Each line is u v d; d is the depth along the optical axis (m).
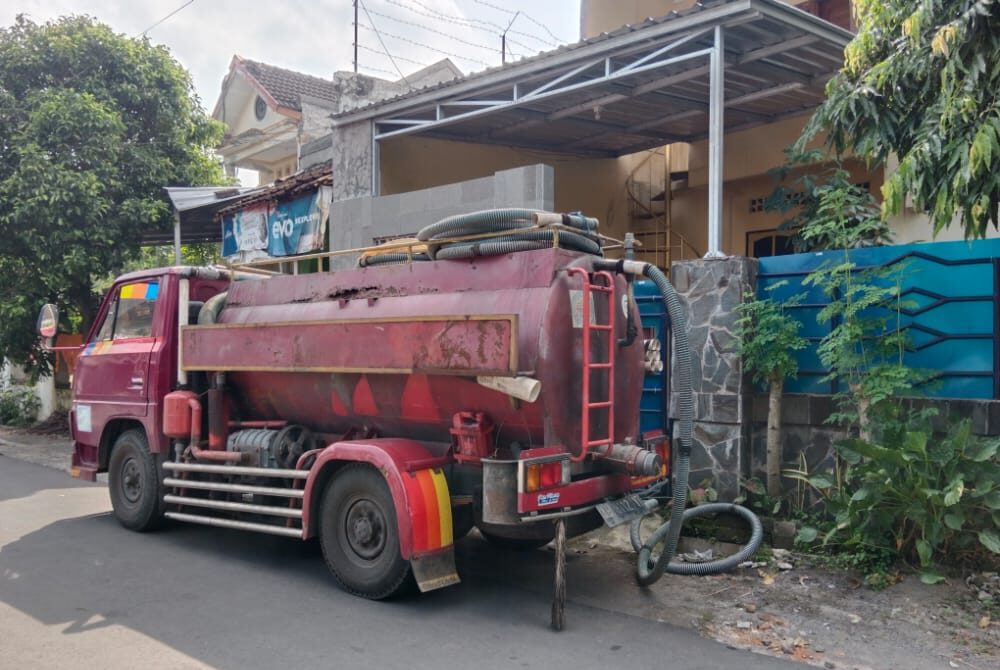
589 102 9.95
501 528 5.29
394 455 5.20
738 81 9.27
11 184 12.71
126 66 14.15
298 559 6.45
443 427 5.50
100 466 7.85
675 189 13.04
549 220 5.02
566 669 4.22
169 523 7.52
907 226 9.48
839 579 5.52
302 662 4.32
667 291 5.11
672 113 10.59
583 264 5.23
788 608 5.09
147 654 4.42
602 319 5.33
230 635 4.72
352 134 11.21
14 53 13.38
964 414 5.76
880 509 5.54
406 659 4.36
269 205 12.98
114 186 13.58
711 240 7.33
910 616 4.87
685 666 4.26
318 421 6.34
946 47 4.85
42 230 13.17
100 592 5.55
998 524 5.09
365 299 5.95
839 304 6.08
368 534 5.35
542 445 5.05
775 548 6.18
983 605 4.91
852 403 6.07
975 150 4.50
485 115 10.30
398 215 10.52
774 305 6.49
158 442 7.05
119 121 13.59
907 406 6.03
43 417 17.05
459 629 4.82
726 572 5.78
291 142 20.36
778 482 6.63
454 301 5.37
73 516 8.14
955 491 4.94
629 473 5.16
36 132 12.99
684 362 5.09
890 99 5.59
